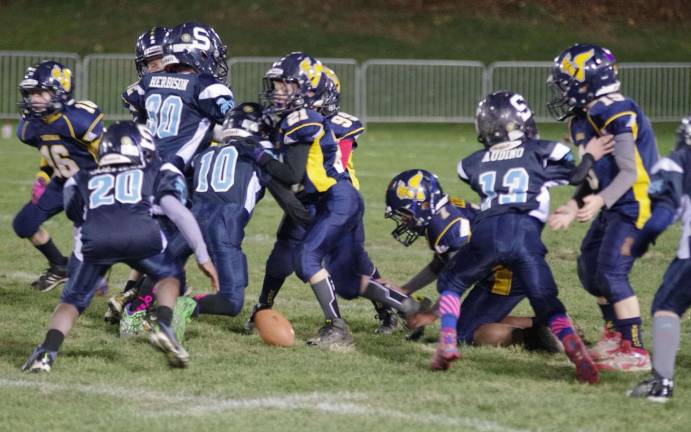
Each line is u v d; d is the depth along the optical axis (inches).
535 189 519.5
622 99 515.5
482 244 513.7
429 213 573.0
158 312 506.3
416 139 2091.5
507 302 577.3
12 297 690.2
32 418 427.5
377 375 503.2
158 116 661.3
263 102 613.6
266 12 2871.6
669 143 1977.1
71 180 516.7
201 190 597.6
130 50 2677.2
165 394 465.4
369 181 1402.6
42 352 502.0
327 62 2260.1
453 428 417.1
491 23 2883.9
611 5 2984.7
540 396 465.1
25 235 703.1
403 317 601.9
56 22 2822.3
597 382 489.7
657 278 785.6
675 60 2790.4
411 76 2279.8
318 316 649.0
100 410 440.1
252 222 1062.4
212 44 676.7
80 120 657.6
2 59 2198.6
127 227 501.4
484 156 533.3
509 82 2297.0
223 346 565.6
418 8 2933.1
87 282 512.1
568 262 852.0
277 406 447.8
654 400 458.0
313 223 580.7
